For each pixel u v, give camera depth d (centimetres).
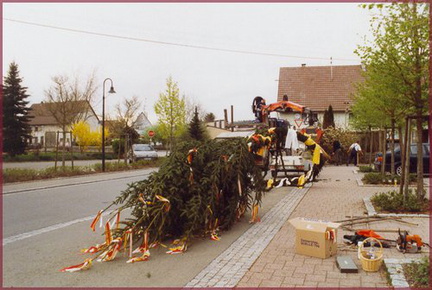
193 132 4644
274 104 1931
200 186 740
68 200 1276
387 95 1003
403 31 897
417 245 615
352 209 1031
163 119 3947
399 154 1953
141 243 686
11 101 4491
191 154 763
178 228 736
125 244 637
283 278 517
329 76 4075
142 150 3444
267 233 783
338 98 3897
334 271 540
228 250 660
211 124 5716
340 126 3366
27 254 661
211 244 705
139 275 546
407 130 1002
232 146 830
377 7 836
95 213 1041
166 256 634
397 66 935
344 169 2630
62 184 1716
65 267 588
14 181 1822
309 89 4025
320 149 949
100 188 1605
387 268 525
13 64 4616
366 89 1598
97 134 5006
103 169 2470
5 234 804
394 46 922
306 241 615
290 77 4147
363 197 1248
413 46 887
